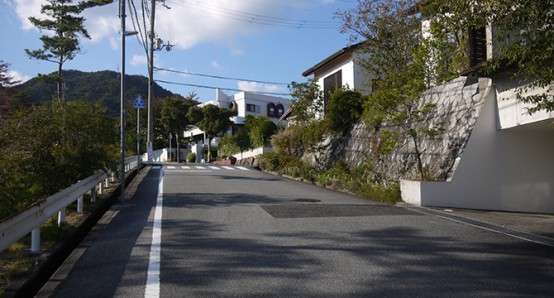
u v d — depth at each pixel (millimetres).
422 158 12898
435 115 13180
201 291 4555
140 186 14156
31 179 8617
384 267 5438
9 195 7859
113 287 4703
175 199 11141
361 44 19062
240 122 48656
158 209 9570
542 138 11688
